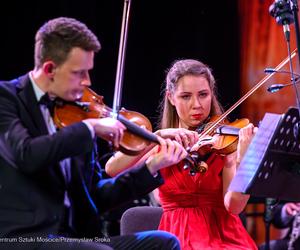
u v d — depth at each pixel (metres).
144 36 16.64
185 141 8.59
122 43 8.43
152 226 9.34
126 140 7.28
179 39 16.56
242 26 16.39
